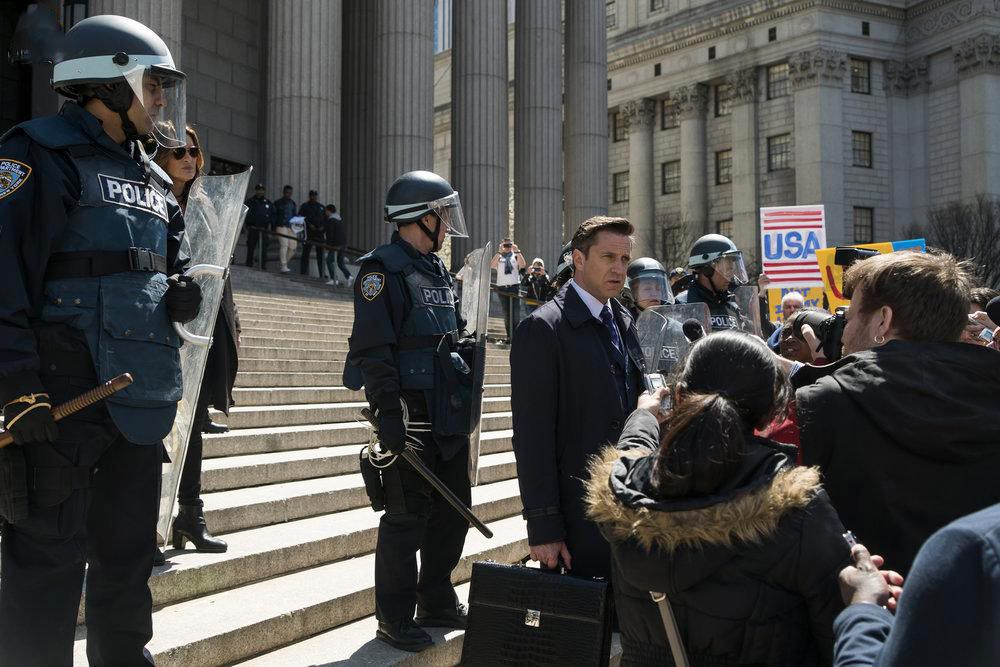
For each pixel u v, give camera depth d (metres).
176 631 3.27
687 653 1.92
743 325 5.95
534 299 16.73
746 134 44.62
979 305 4.52
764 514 1.81
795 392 2.35
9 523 2.43
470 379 3.86
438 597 3.91
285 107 17.11
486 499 5.98
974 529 1.08
